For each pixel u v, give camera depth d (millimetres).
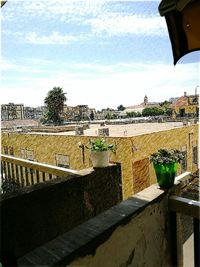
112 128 21406
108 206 2662
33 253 1274
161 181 1981
